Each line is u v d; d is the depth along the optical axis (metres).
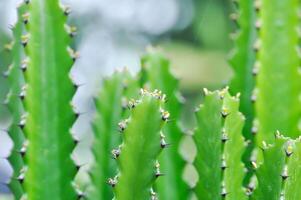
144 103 1.16
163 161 1.43
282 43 1.44
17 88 1.35
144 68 1.45
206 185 1.23
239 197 1.23
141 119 1.16
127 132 1.16
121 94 1.42
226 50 3.97
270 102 1.42
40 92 1.29
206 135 1.23
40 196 1.28
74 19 4.86
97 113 1.43
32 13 1.29
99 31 4.94
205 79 3.58
